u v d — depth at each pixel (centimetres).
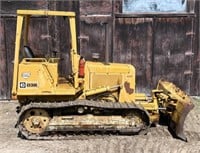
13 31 1100
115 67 868
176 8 1138
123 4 1116
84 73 846
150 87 1162
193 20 1150
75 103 804
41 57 875
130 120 832
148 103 870
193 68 1171
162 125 917
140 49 1143
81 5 1103
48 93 814
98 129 826
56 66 816
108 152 768
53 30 1106
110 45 1129
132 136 844
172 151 778
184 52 1160
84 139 827
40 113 815
